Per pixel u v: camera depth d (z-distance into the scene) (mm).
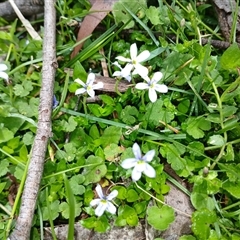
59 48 160
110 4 158
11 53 162
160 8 153
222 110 137
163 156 137
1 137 141
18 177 136
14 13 170
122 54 157
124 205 133
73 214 113
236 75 144
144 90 139
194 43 144
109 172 139
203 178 132
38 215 133
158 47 152
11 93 149
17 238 121
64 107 148
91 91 137
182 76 144
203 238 126
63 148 144
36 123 143
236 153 140
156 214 129
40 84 154
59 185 136
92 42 158
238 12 154
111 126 142
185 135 139
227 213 132
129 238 131
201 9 161
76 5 167
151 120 140
